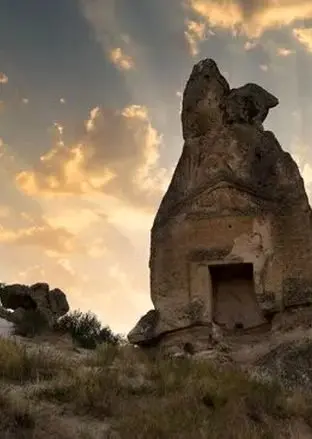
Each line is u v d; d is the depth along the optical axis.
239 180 22.25
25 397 15.55
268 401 16.98
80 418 15.30
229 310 22.09
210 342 21.23
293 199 21.67
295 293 20.88
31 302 29.73
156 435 14.79
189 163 23.09
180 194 22.81
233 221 21.98
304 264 21.09
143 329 21.92
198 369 18.23
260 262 21.47
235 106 23.17
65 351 22.34
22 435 14.37
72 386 16.20
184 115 23.66
